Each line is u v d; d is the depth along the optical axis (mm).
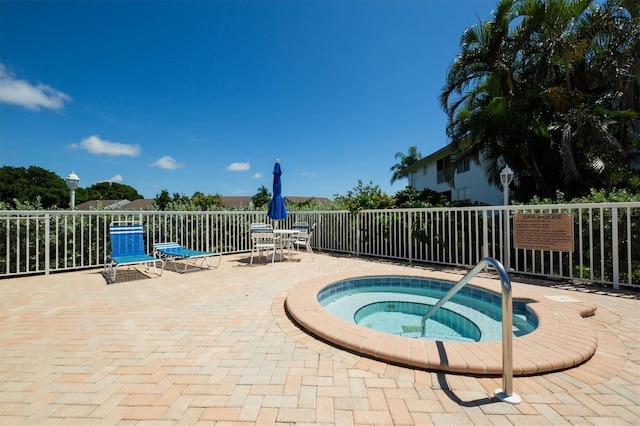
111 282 5352
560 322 3070
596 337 2861
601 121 7762
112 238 6023
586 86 9188
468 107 10594
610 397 1966
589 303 3947
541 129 8703
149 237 7727
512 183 10859
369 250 8398
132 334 3012
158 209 9258
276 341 2844
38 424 1712
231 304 4008
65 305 3977
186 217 8250
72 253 6473
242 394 2000
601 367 2344
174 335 2984
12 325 3248
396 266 6867
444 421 1733
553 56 8758
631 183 7785
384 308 4512
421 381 2156
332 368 2342
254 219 9766
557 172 9422
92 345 2756
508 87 9539
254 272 6211
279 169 8125
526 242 5496
